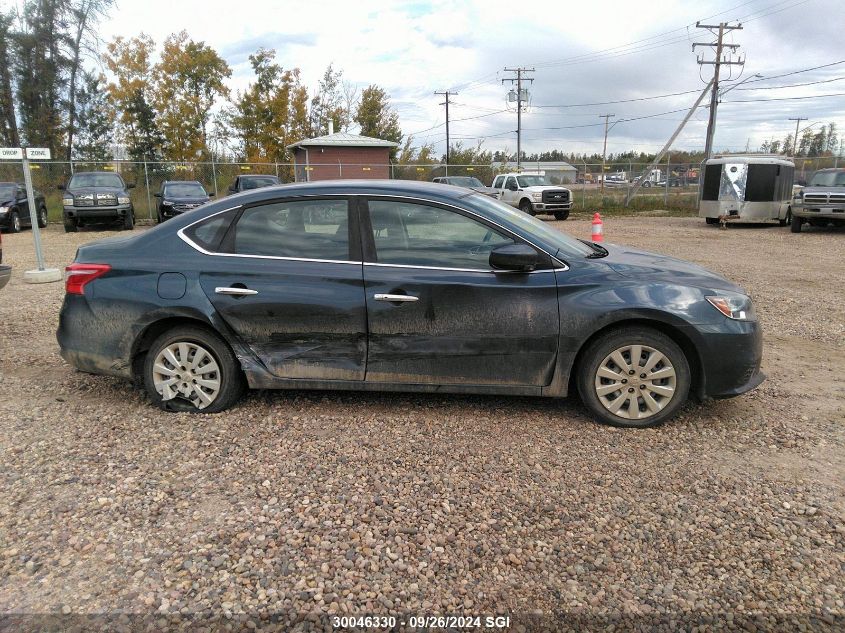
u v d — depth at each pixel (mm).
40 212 21594
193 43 42656
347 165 35094
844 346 6246
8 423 4211
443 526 3025
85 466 3602
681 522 3057
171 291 4211
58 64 37000
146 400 4648
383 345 4152
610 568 2725
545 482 3439
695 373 4168
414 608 2490
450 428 4148
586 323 3992
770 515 3109
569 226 22391
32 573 2670
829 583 2617
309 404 4559
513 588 2607
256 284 4168
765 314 7672
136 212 24922
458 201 4211
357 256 4164
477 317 4062
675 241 16547
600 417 4180
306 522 3043
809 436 4027
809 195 18109
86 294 4328
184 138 43250
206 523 3037
